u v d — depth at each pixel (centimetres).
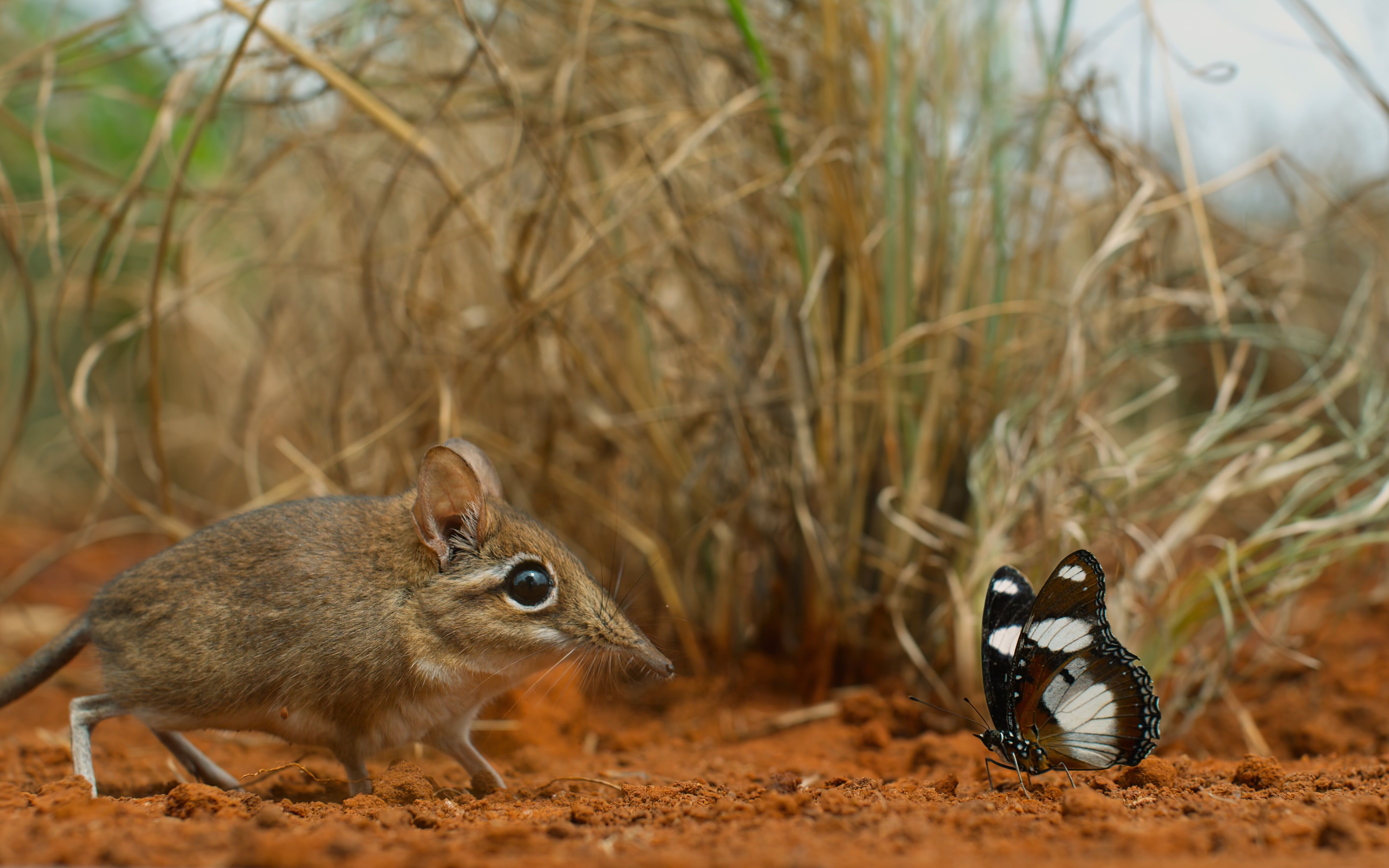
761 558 105
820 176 102
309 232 109
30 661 91
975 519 101
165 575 90
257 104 102
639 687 104
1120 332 104
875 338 101
